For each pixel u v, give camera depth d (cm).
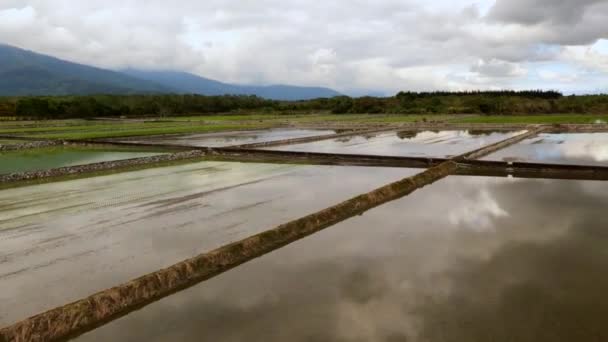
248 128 5619
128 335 695
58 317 711
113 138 3972
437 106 10419
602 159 2492
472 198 1588
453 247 1053
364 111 10831
